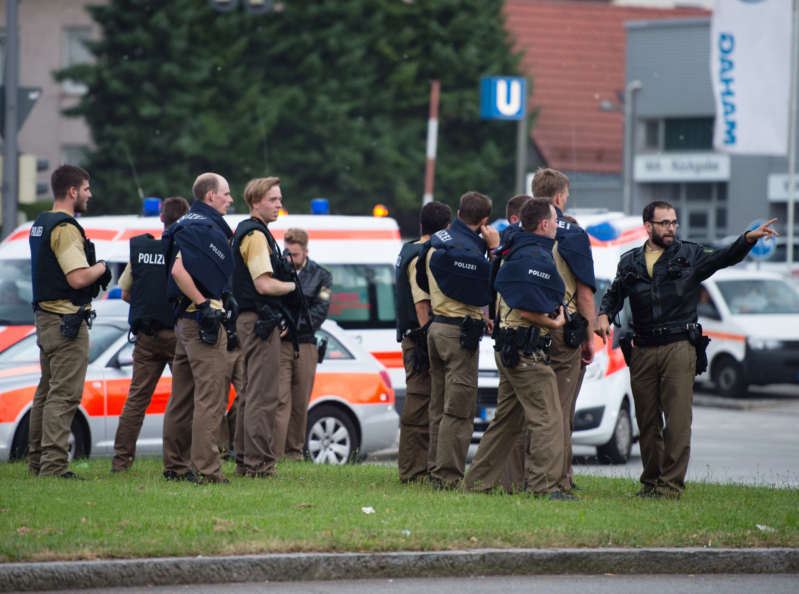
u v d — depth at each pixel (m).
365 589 21.78
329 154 127.69
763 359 74.62
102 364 38.62
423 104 135.62
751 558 24.08
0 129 58.19
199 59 121.44
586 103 162.12
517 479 31.47
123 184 117.75
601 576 23.38
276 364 31.45
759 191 138.88
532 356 28.27
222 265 29.30
